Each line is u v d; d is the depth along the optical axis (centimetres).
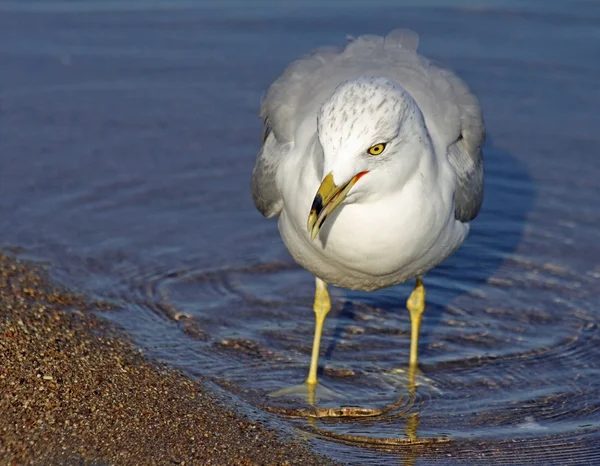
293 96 1108
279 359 1196
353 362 1202
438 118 1063
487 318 1290
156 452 970
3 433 966
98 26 2036
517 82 1862
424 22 2048
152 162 1630
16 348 1093
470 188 1110
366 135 918
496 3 2117
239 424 1040
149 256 1400
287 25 2036
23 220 1462
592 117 1767
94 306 1259
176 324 1248
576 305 1316
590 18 2064
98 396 1037
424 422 1081
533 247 1446
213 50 1958
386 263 1018
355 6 2108
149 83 1856
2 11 2077
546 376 1170
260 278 1363
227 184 1581
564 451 1028
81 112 1759
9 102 1773
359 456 1012
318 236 1009
